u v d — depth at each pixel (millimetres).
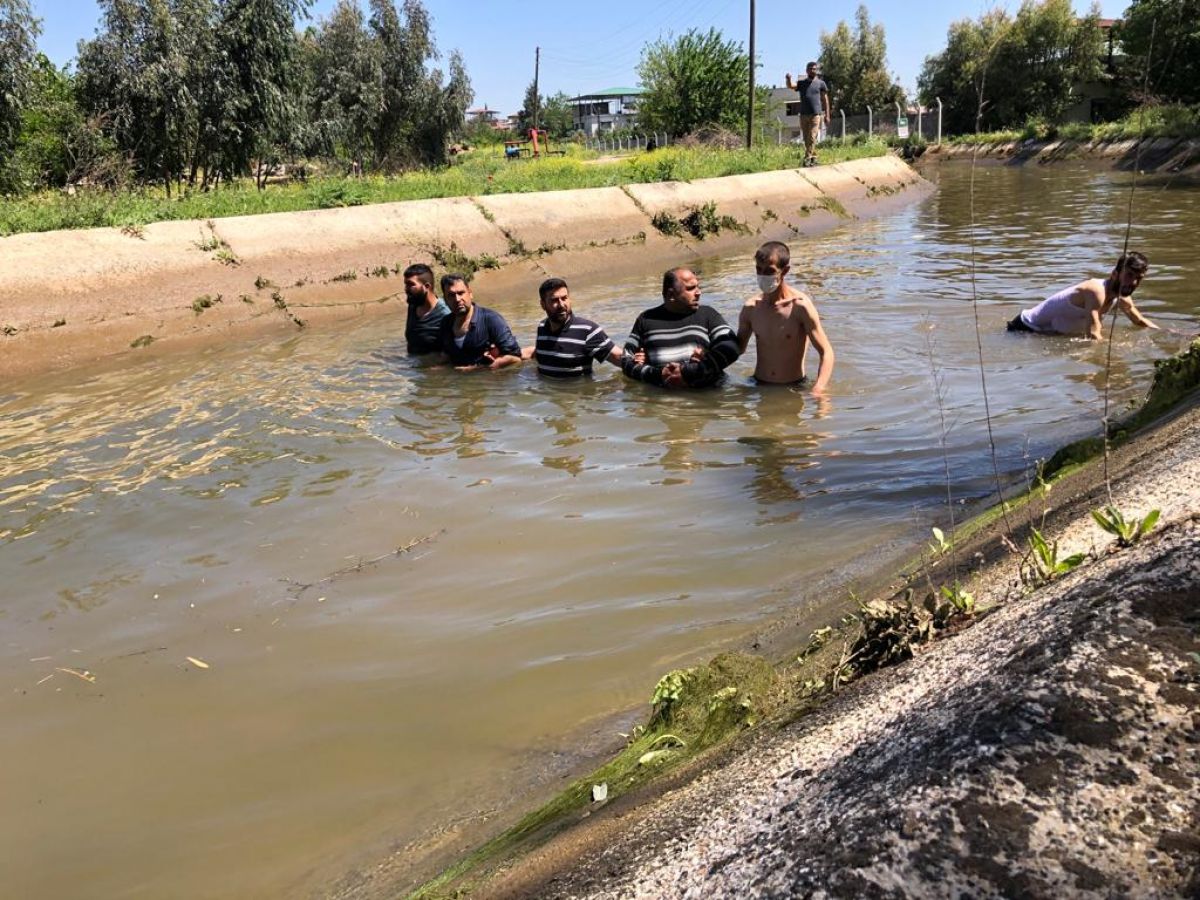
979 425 5188
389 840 2221
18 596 3695
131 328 8930
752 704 1984
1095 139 28656
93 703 2941
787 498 4277
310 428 5812
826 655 2135
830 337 7711
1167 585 1145
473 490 4605
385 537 4094
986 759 966
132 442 5688
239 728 2762
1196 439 2256
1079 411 5273
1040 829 881
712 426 5551
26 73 14000
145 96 15844
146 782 2541
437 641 3189
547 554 3824
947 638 1650
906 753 1075
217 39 16719
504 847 1896
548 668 2961
